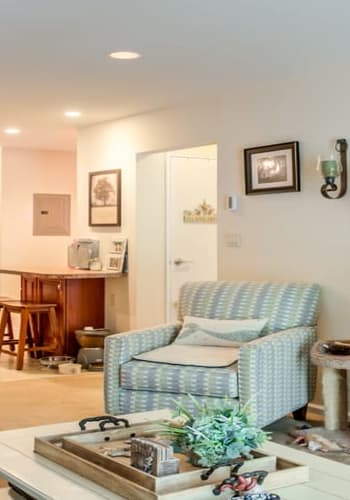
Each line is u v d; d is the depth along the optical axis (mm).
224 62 4504
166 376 3963
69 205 9273
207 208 7020
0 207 8828
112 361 4156
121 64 4582
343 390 4277
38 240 9102
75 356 6742
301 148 4879
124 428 2551
